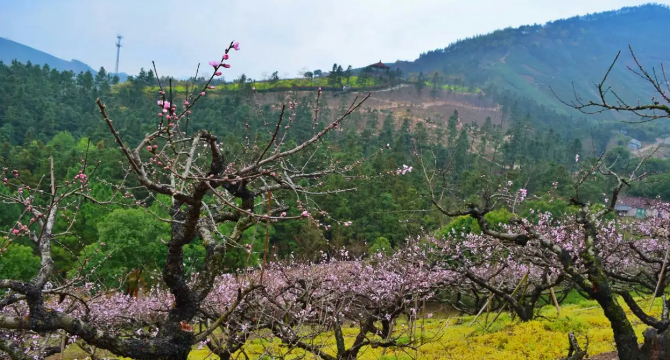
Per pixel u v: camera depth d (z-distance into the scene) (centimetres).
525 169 8412
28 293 573
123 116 9612
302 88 15212
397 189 5319
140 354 645
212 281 745
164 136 575
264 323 1109
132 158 516
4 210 3425
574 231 1686
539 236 937
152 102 11700
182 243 688
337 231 4297
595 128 14875
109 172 4881
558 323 1445
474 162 8762
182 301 707
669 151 10456
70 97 11562
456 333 1622
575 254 1448
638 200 3241
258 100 12450
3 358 700
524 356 1186
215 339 1014
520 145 10594
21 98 9394
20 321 568
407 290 1578
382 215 4469
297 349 1329
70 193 664
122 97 12250
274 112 10106
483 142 10688
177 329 686
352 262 2189
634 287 2120
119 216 3011
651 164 4191
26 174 4541
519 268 2227
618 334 822
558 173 6306
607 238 1705
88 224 3497
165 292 1744
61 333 852
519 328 1484
